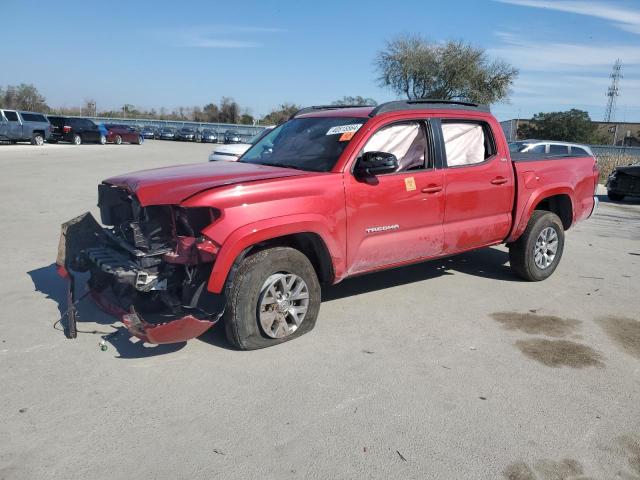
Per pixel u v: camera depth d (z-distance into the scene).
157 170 5.17
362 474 3.09
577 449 3.40
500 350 4.81
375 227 5.14
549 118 54.91
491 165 6.07
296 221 4.53
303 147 5.42
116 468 3.07
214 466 3.12
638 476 3.18
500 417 3.72
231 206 4.27
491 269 7.43
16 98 73.31
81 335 4.80
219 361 4.37
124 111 86.06
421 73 37.31
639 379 4.36
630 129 59.25
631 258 8.49
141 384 3.98
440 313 5.66
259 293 4.45
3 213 10.25
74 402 3.73
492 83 37.34
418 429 3.54
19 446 3.25
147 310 4.96
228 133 55.06
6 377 4.05
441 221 5.70
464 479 3.09
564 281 7.03
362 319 5.40
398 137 5.42
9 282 6.20
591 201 7.46
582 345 4.98
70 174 17.31
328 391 3.97
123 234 4.75
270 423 3.54
